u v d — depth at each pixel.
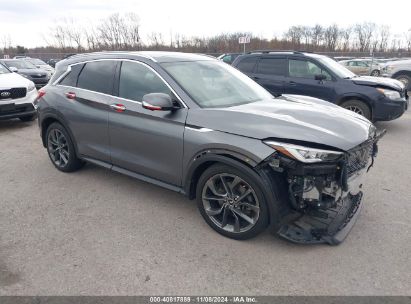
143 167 3.84
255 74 8.54
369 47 47.69
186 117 3.35
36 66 18.70
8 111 7.62
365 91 7.31
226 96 3.73
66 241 3.27
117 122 3.95
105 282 2.71
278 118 3.06
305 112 3.33
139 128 3.73
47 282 2.71
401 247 3.15
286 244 3.20
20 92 7.81
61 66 4.85
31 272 2.83
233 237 3.25
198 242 3.24
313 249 3.12
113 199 4.14
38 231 3.44
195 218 3.69
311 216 3.17
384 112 7.27
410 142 6.73
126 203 4.03
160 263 2.94
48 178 4.79
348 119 3.28
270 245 3.18
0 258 3.01
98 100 4.16
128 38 45.41
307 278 2.76
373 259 2.98
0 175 4.93
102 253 3.08
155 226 3.53
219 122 3.14
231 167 3.06
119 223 3.59
